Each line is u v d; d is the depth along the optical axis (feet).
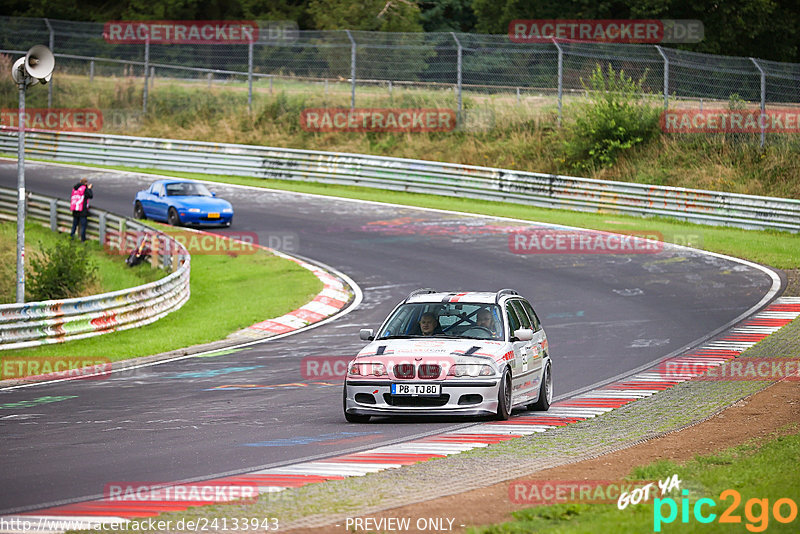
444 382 87.04
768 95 308.40
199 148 330.75
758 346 133.08
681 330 148.15
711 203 257.14
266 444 79.10
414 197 296.92
